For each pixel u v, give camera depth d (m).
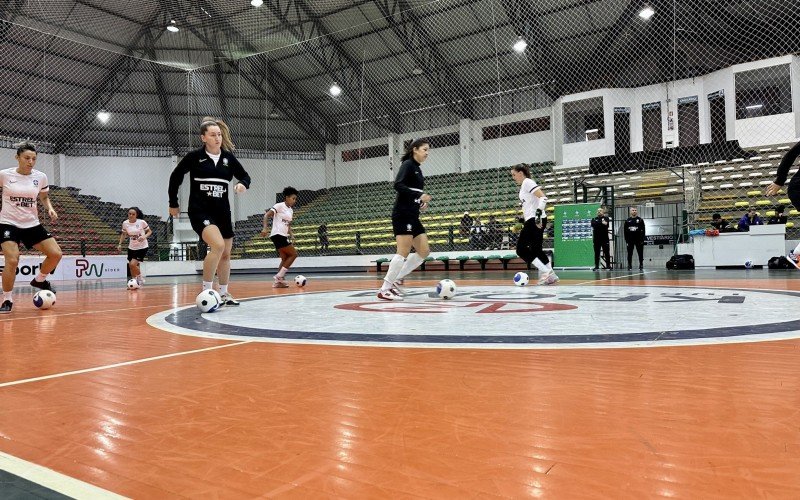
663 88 20.45
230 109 25.16
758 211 15.91
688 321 3.01
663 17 18.53
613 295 4.94
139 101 24.05
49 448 1.17
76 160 24.00
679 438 1.12
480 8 19.23
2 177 5.16
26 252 15.39
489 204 21.11
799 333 2.50
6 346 2.71
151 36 18.25
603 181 18.39
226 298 5.03
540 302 4.41
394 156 25.20
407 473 0.98
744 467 0.96
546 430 1.20
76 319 4.09
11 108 21.56
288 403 1.49
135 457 1.10
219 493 0.92
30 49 20.19
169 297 6.85
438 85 23.12
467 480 0.94
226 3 16.52
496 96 22.94
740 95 18.84
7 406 1.52
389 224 21.94
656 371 1.77
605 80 20.72
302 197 26.30
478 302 4.60
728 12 18.02
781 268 11.17
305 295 6.29
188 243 21.28
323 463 1.04
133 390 1.69
